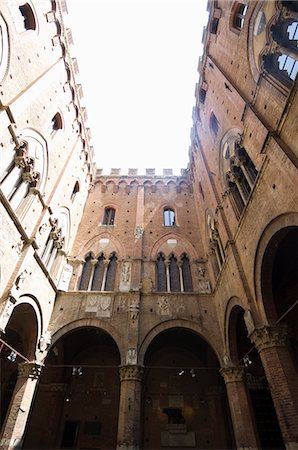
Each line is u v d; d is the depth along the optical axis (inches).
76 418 842.8
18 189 650.8
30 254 650.2
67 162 938.7
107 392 893.2
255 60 591.2
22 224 644.1
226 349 714.2
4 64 585.6
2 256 557.9
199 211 1109.1
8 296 555.2
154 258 983.0
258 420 755.4
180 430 810.8
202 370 934.4
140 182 1277.1
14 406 601.9
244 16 642.2
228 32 740.0
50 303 785.6
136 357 704.4
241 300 623.2
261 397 797.9
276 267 655.1
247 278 602.5
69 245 984.3
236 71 685.9
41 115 741.9
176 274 962.7
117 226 1095.6
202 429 817.5
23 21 690.8
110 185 1286.9
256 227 558.9
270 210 502.3
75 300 829.8
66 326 770.2
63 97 905.5
